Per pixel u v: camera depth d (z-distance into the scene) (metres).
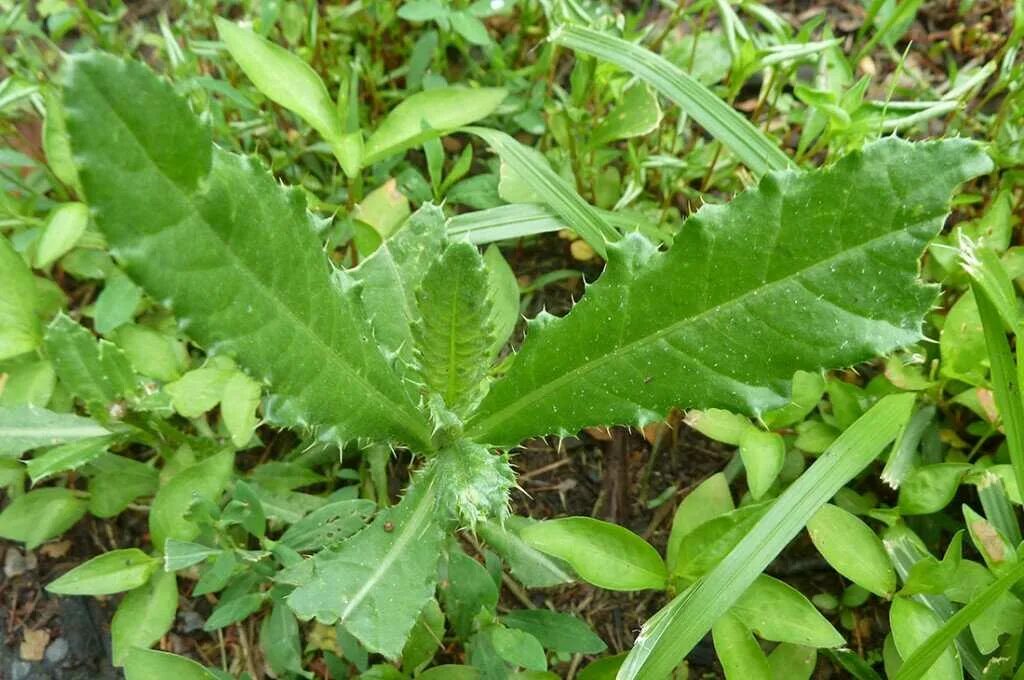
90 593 0.20
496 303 0.23
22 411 0.21
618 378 0.17
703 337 0.16
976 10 0.33
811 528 0.20
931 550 0.24
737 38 0.29
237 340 0.14
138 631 0.21
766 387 0.16
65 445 0.21
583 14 0.27
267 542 0.20
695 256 0.16
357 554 0.17
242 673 0.23
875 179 0.15
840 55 0.27
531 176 0.24
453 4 0.29
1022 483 0.19
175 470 0.23
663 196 0.29
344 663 0.23
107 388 0.21
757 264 0.16
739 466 0.25
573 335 0.17
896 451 0.23
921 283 0.15
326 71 0.30
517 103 0.30
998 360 0.19
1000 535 0.20
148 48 0.33
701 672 0.23
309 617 0.16
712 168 0.28
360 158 0.23
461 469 0.17
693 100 0.24
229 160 0.14
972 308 0.23
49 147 0.24
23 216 0.26
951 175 0.14
